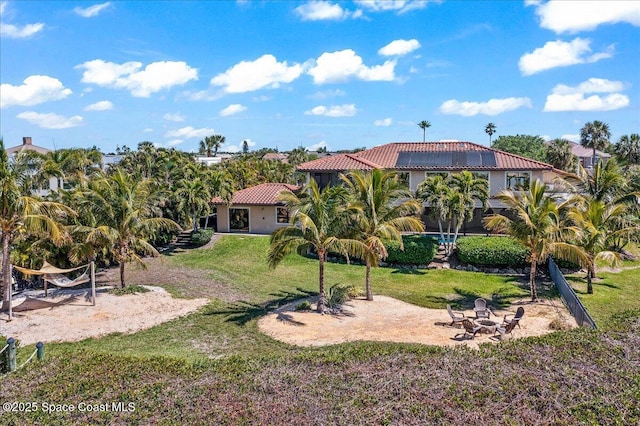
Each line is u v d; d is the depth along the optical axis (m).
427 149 42.88
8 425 7.66
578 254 22.06
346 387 8.55
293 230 20.62
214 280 27.70
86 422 7.67
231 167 59.59
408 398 7.95
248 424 7.36
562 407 7.48
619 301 23.20
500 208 38.09
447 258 31.80
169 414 7.80
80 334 18.12
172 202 38.09
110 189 23.98
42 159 21.78
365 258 22.25
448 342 16.75
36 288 25.45
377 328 18.47
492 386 8.23
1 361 12.62
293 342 16.92
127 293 23.91
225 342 17.16
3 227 20.30
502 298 23.70
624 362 9.14
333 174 40.22
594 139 75.44
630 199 27.42
